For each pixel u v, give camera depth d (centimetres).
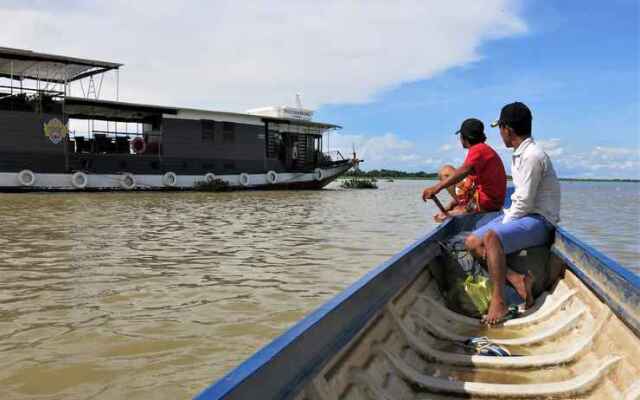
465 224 628
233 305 648
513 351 395
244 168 3531
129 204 2227
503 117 497
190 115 3275
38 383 426
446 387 315
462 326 461
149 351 495
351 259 973
